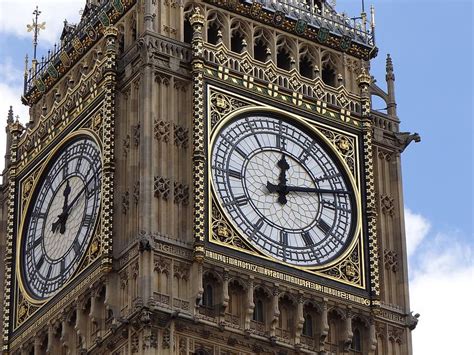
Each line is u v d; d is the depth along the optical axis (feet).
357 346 337.31
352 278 339.36
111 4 356.18
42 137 356.79
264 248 334.03
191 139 336.70
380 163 353.92
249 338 327.47
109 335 325.62
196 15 345.72
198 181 332.19
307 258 337.31
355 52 362.94
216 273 328.29
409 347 341.41
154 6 345.92
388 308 342.44
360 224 343.87
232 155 338.34
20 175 359.25
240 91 343.46
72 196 344.69
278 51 356.79
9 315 349.00
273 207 338.34
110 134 338.95
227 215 333.01
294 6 360.69
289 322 332.60
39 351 340.59
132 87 340.39
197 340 323.78
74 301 334.85
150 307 320.09
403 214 351.46
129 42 351.05
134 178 334.03
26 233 352.69
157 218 329.11
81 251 337.11
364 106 353.72
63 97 359.05
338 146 348.79
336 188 345.31
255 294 331.36
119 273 328.90
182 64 341.82
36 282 346.33
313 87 351.46
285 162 343.05
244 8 355.15
